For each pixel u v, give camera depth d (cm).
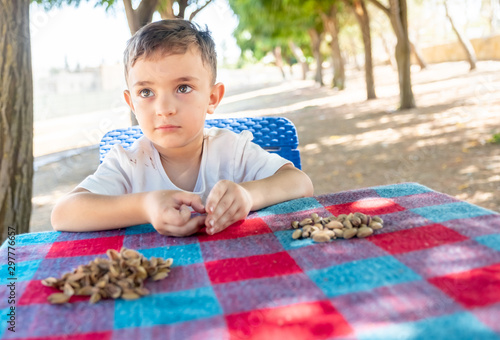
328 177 635
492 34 2531
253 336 72
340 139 915
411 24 2652
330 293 84
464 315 73
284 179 156
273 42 2989
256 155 178
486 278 83
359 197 143
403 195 140
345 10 2066
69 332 77
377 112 1210
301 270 95
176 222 122
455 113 991
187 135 146
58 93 2158
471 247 97
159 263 102
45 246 124
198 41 147
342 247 105
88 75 2250
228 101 2425
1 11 291
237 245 114
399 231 111
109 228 136
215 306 83
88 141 1255
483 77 1653
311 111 1484
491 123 829
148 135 147
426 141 768
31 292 94
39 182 806
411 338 68
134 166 169
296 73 5503
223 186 127
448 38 3756
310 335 71
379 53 4366
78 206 136
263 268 98
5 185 295
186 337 73
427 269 89
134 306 85
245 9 1722
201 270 100
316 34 2666
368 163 681
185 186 173
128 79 151
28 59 304
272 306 81
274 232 121
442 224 111
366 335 70
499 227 106
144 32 142
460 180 531
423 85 1703
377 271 91
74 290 92
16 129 298
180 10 506
